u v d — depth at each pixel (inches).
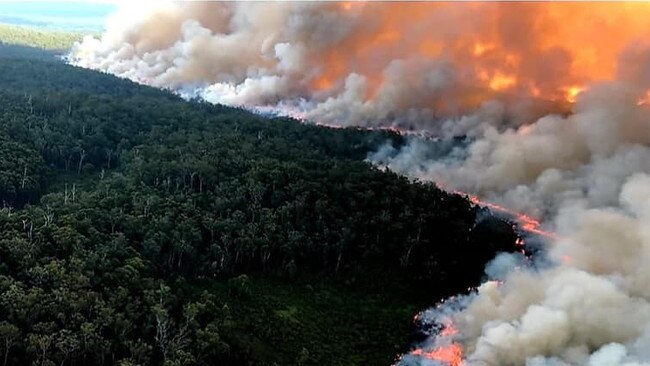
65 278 4510.3
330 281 6181.1
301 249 6200.8
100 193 6373.0
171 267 5531.5
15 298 4185.5
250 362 4729.3
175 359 4207.7
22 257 4712.1
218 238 6003.9
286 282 6023.6
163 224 5718.5
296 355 5088.6
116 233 5398.6
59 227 5187.0
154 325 4527.6
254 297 5625.0
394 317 5871.1
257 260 6077.8
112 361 4227.4
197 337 4525.1
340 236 6343.5
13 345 3996.1
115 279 4771.2
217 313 5049.2
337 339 5438.0
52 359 4005.9
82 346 4116.6
